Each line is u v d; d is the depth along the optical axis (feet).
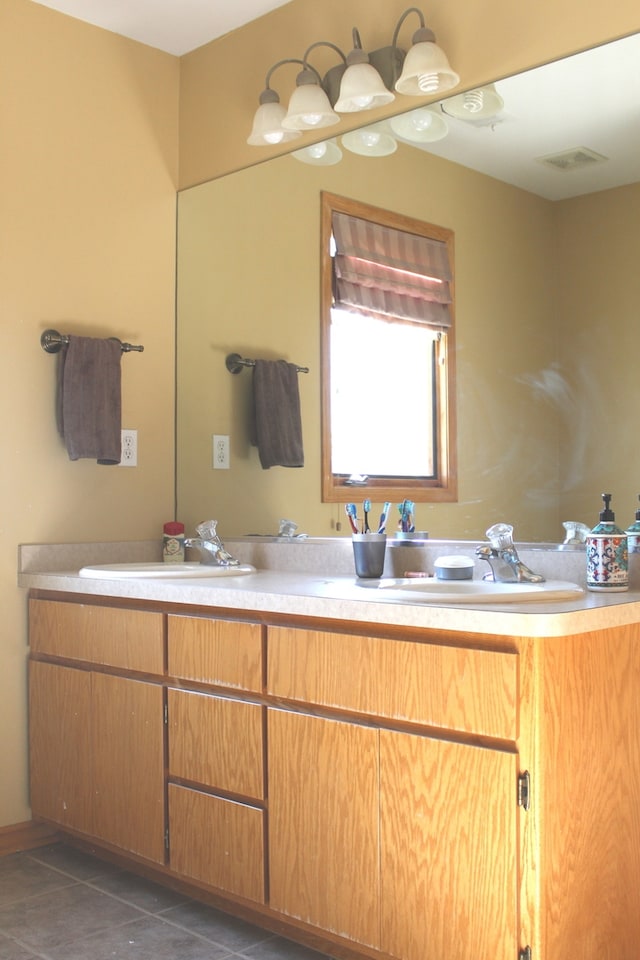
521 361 7.63
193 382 10.34
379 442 8.57
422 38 7.72
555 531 7.40
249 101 9.79
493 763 5.60
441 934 5.84
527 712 5.49
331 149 9.02
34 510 9.30
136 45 10.23
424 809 5.94
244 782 7.07
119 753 8.17
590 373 7.23
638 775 6.33
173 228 10.49
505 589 6.56
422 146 8.27
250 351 9.75
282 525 9.39
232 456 9.90
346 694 6.40
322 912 6.52
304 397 9.24
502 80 7.67
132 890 8.21
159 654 7.79
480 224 7.86
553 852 5.53
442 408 8.13
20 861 8.87
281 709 6.82
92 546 9.70
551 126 7.41
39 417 9.34
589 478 7.23
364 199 8.74
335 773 6.44
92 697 8.46
